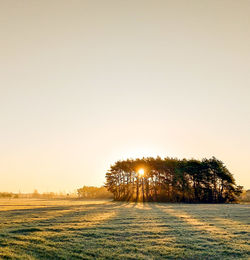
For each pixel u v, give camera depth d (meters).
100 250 16.88
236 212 44.22
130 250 17.00
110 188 116.88
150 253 16.36
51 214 39.25
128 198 112.25
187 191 98.44
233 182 95.25
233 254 16.28
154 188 105.81
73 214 39.25
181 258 15.48
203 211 46.75
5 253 15.96
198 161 100.81
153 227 25.86
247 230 24.36
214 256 15.80
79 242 19.05
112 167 117.94
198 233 22.70
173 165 102.56
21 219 32.22
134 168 110.44
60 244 18.38
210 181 97.69
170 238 20.55
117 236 21.22
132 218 33.69
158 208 56.88
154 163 105.62
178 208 56.81
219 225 27.58
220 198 95.94
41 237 20.59
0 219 32.31
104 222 29.41
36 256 15.61
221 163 98.25
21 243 18.58
